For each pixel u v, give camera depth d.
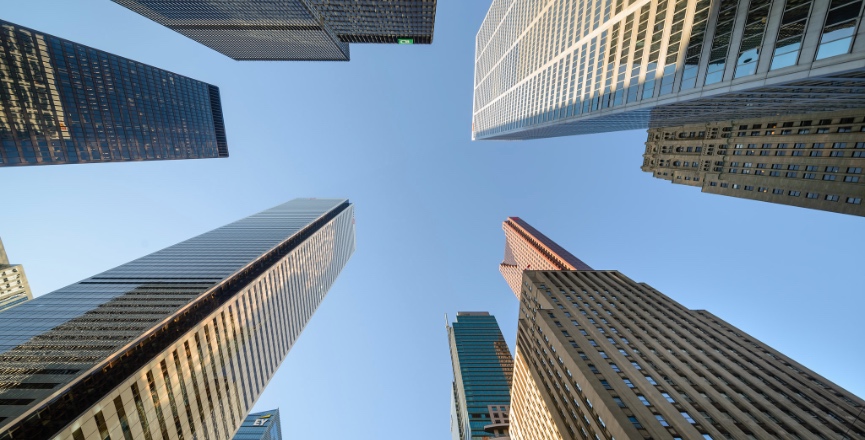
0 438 36.81
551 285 77.81
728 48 29.30
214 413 65.50
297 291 113.31
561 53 72.94
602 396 39.56
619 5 49.06
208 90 169.12
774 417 39.69
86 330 55.03
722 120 79.75
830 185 66.00
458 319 180.00
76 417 40.19
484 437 110.12
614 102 50.94
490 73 155.12
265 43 160.12
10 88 93.25
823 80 24.22
